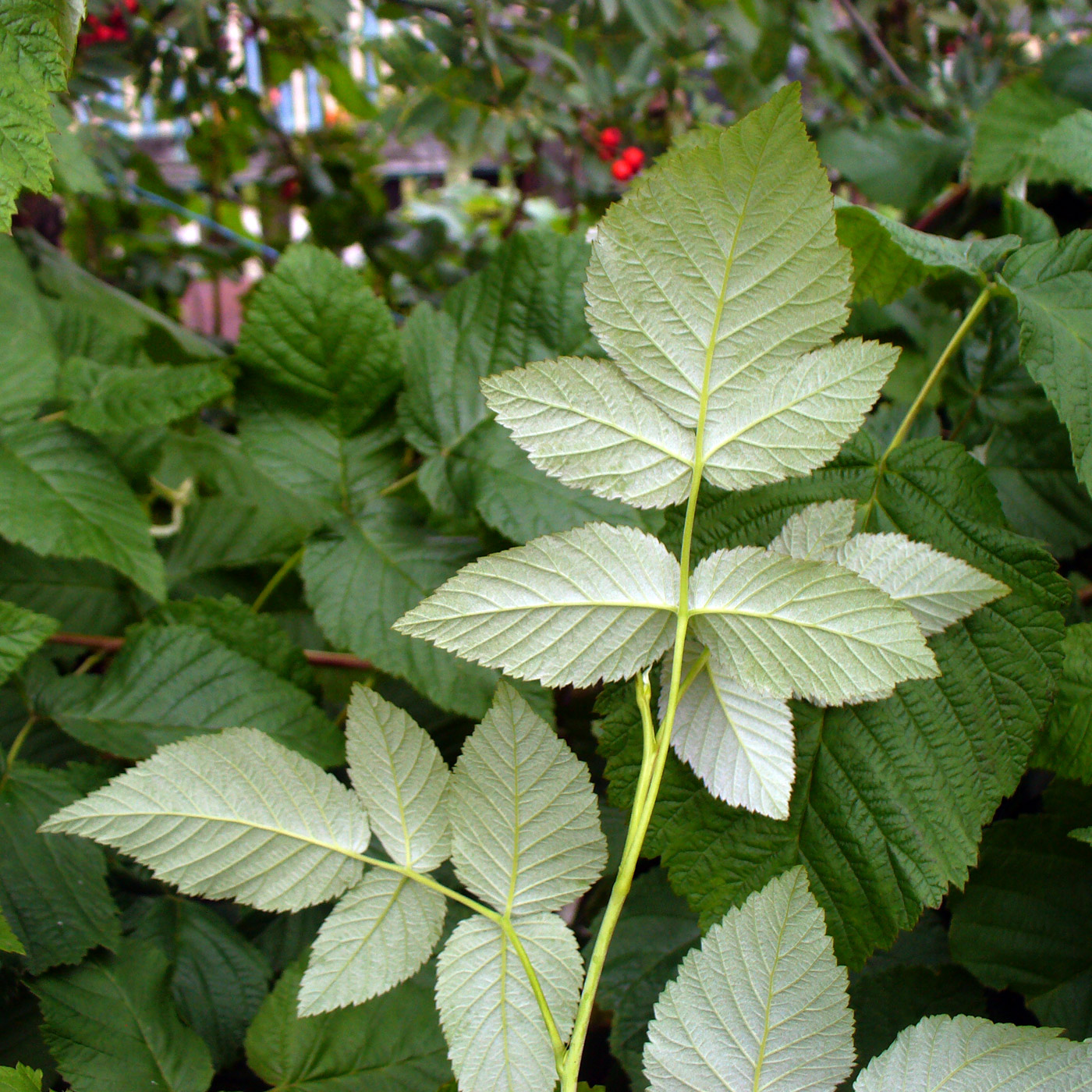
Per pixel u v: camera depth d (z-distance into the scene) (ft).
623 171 3.27
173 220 4.32
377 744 1.01
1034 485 1.48
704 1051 0.89
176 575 1.78
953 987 1.28
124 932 1.36
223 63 3.16
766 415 0.94
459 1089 0.93
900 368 1.76
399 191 4.98
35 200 2.74
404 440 1.52
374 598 1.40
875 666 0.92
